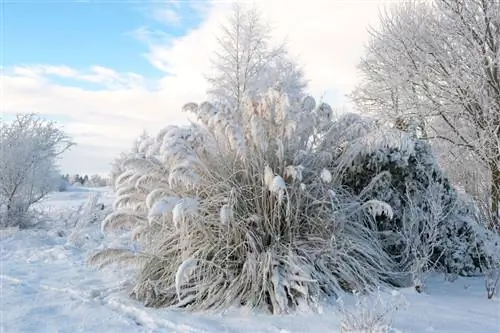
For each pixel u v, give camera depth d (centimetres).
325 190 521
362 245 525
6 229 1081
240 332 391
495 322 415
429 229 584
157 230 543
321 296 457
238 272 484
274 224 495
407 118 1104
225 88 2170
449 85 1139
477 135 1119
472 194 1013
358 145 564
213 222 491
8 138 1204
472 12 1134
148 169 540
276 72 2062
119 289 544
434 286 563
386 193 606
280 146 498
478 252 621
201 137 532
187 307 464
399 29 1212
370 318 364
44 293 538
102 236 996
